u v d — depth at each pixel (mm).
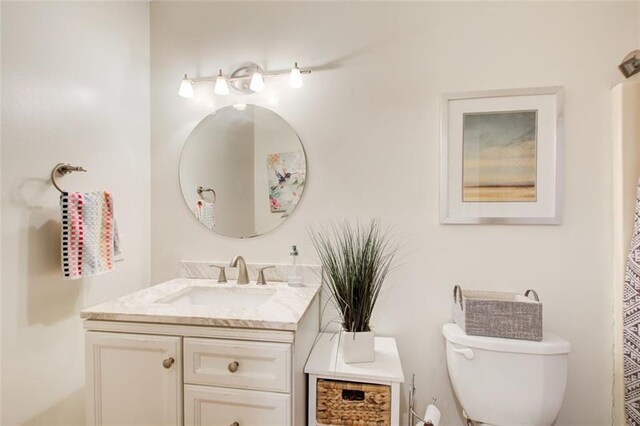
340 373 1098
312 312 1271
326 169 1501
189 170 1616
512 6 1362
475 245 1389
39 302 1088
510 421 1148
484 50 1381
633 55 1240
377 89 1461
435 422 1076
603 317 1292
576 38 1313
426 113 1422
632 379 1169
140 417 1015
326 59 1501
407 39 1438
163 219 1636
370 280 1189
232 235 1575
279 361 940
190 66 1612
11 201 1001
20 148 1024
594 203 1300
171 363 984
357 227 1476
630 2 1275
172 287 1378
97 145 1316
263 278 1466
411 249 1436
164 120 1634
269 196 1551
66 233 1092
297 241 1525
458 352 1194
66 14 1178
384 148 1455
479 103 1374
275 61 1542
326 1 1502
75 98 1216
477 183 1379
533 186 1340
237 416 966
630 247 1211
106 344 1025
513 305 1162
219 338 978
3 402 981
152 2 1633
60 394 1156
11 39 995
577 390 1312
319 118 1506
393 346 1328
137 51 1553
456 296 1314
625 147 1228
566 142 1319
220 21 1588
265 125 1553
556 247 1330
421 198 1427
